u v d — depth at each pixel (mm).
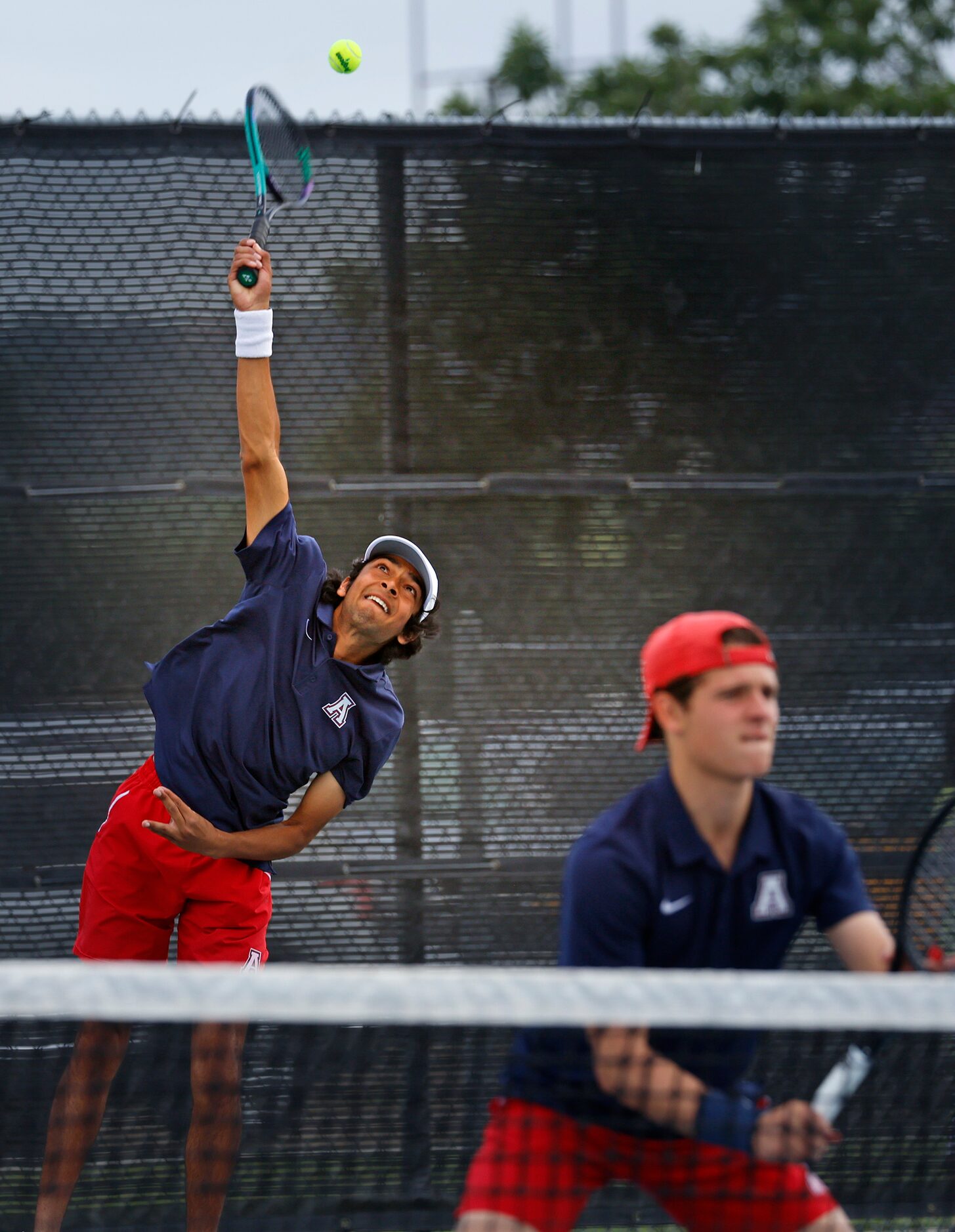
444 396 12711
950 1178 11086
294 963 12680
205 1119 10570
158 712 11086
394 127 12578
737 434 12906
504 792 12828
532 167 12711
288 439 12625
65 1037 11609
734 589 12922
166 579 12672
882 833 12977
